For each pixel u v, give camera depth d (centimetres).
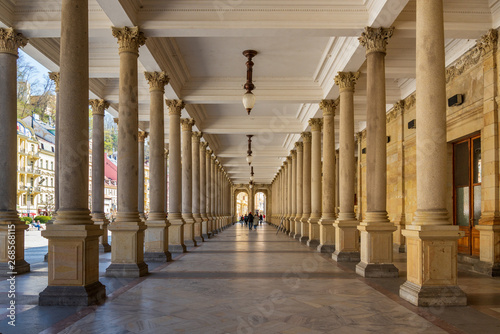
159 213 1291
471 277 973
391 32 1007
